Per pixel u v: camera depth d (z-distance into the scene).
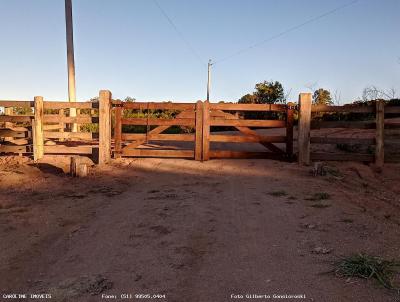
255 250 4.46
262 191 7.45
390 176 9.34
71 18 14.91
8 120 11.14
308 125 10.19
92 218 5.78
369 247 4.48
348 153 11.09
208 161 10.68
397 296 3.34
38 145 10.89
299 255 4.29
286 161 10.66
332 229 5.16
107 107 10.52
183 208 6.27
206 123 10.67
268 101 33.53
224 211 6.09
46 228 5.33
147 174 9.31
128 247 4.61
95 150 11.20
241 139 10.77
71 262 4.21
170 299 3.40
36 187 7.93
